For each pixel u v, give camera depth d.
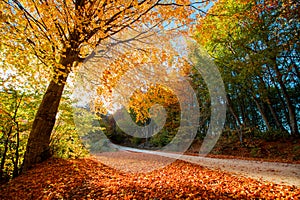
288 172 5.80
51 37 4.31
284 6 9.32
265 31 9.80
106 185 4.10
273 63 10.69
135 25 4.91
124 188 3.90
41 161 5.66
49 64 4.28
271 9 9.52
